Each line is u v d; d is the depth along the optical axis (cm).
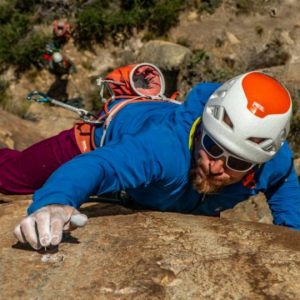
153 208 286
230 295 186
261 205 612
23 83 1324
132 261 206
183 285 192
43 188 199
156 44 1291
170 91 1273
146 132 251
